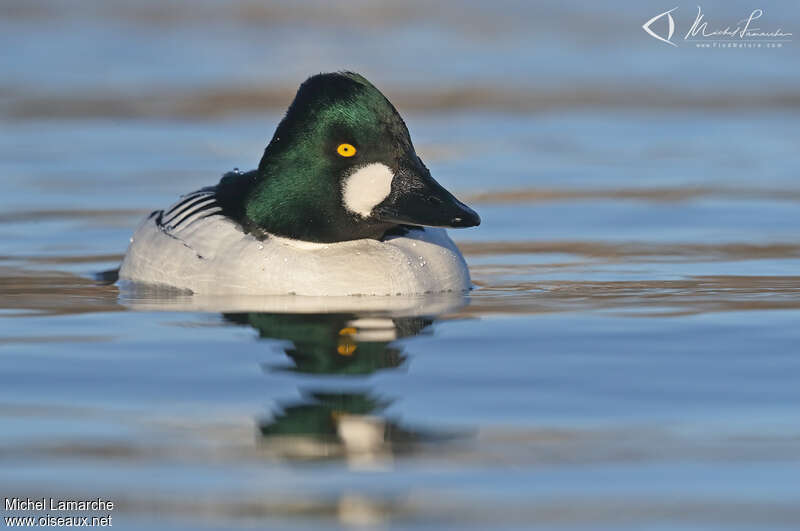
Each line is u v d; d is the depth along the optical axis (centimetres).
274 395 807
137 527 611
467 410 775
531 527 602
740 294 1152
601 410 775
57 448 713
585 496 640
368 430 737
